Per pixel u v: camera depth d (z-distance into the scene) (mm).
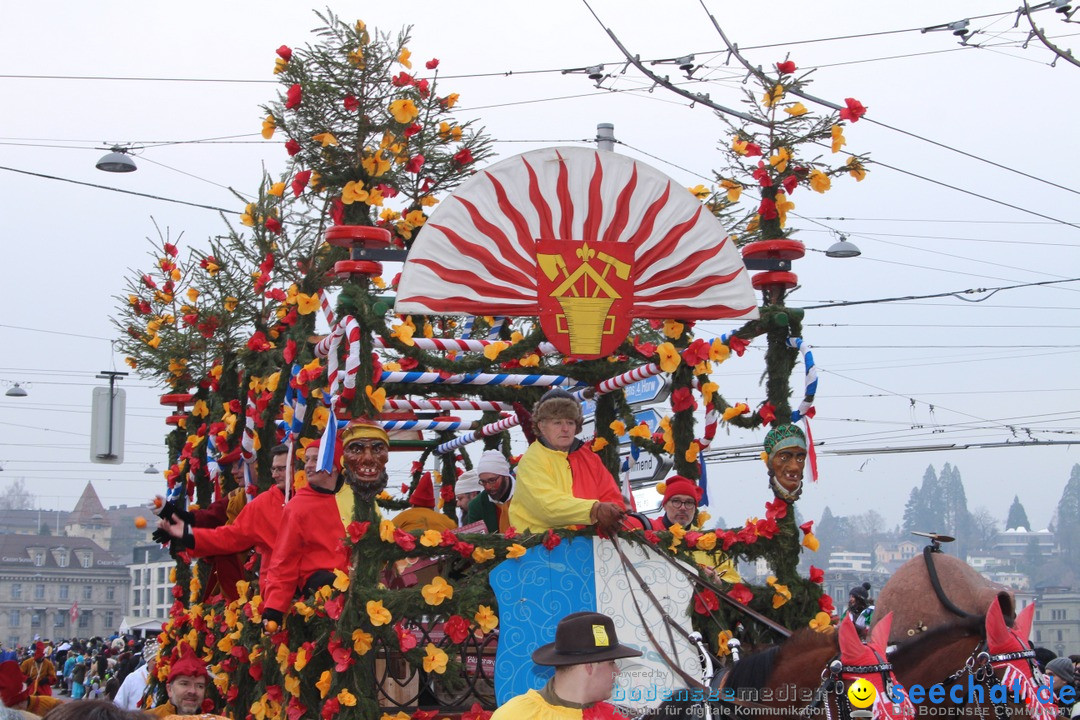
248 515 7367
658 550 6238
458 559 6395
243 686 7480
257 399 8133
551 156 6664
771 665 4867
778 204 7145
